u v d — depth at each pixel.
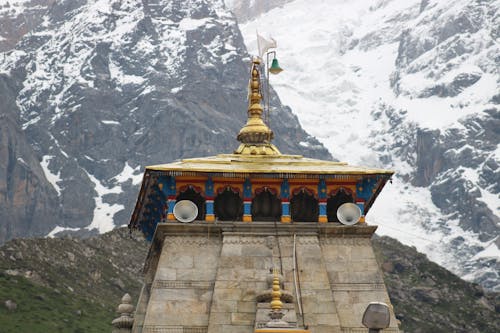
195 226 37.72
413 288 185.50
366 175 38.81
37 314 143.88
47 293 155.75
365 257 37.78
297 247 37.59
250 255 37.28
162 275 36.94
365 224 38.28
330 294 36.66
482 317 176.12
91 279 173.25
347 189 39.09
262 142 42.53
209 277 37.06
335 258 37.69
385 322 30.08
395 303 179.00
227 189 38.69
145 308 40.12
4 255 168.00
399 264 196.00
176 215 37.94
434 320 172.88
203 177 38.56
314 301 36.53
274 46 45.09
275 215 39.22
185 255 37.41
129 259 192.88
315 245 37.69
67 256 180.38
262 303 35.75
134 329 39.47
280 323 33.97
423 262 198.75
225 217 39.41
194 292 36.75
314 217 39.56
